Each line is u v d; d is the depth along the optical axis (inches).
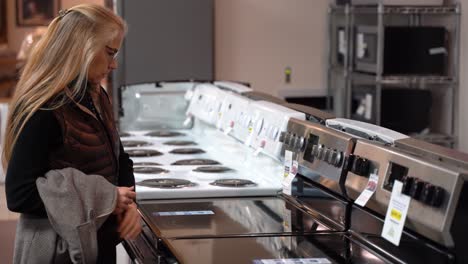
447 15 232.2
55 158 82.4
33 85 81.8
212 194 112.1
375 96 227.0
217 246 82.4
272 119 113.9
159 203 107.6
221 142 151.7
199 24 237.6
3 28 362.0
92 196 81.0
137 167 130.7
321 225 92.9
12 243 127.5
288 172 105.0
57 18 84.4
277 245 83.0
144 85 181.5
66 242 81.4
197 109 164.7
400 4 223.0
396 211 73.1
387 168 77.1
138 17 233.1
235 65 260.2
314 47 263.9
